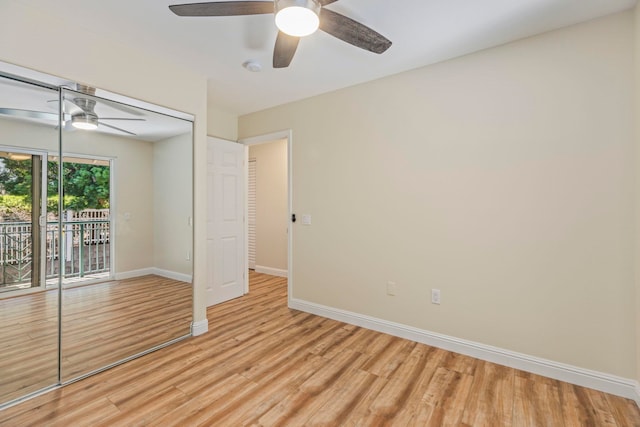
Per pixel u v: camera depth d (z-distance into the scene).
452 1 1.82
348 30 1.77
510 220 2.30
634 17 1.88
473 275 2.46
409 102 2.75
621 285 1.95
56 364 2.17
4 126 1.97
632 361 1.93
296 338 2.79
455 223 2.54
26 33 1.87
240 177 4.09
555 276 2.15
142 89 2.44
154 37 2.23
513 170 2.29
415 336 2.74
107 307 2.42
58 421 1.70
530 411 1.82
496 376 2.18
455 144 2.53
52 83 2.00
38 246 2.13
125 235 2.52
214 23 2.06
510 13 1.93
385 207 2.90
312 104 3.39
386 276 2.91
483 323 2.42
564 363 2.12
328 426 1.69
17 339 2.07
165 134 2.66
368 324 3.02
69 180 2.22
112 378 2.12
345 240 3.17
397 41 2.26
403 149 2.79
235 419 1.73
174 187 2.75
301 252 3.52
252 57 2.53
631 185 1.92
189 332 2.81
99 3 1.85
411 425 1.71
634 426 1.70
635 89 1.88
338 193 3.21
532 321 2.23
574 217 2.08
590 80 2.02
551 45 2.14
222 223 3.84
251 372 2.21
